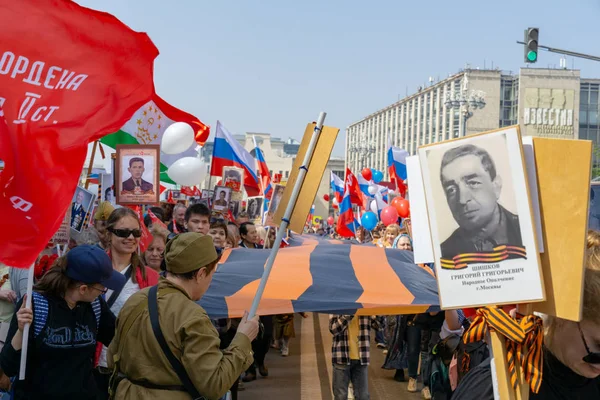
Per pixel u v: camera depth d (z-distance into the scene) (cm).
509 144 204
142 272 460
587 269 198
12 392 386
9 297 483
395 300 476
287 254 588
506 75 6197
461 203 211
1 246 352
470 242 209
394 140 7619
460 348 480
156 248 549
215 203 1109
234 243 879
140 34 416
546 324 203
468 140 212
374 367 982
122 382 309
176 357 301
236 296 474
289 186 375
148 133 916
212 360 300
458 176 213
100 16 406
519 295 200
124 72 412
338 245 625
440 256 213
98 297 395
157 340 302
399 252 611
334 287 485
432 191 217
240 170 1188
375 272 532
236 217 1213
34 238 358
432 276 547
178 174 822
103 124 395
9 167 365
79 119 391
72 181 377
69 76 397
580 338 193
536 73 6059
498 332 202
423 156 219
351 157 9250
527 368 199
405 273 537
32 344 359
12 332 366
